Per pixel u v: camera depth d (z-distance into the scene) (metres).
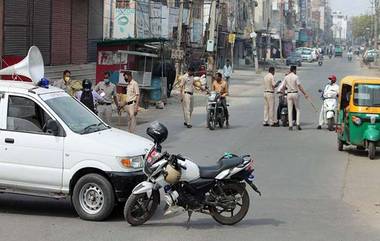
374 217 10.48
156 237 8.98
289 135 21.39
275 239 8.99
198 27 56.47
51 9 28.39
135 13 40.50
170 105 32.00
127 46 29.36
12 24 25.08
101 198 9.91
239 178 9.70
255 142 19.56
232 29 72.44
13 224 9.69
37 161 10.20
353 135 16.98
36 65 12.09
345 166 15.58
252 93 42.31
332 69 78.75
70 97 11.34
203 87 24.67
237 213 9.91
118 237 8.95
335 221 10.16
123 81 27.98
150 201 9.73
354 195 12.29
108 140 10.23
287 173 14.52
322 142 19.78
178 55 36.91
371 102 16.86
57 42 29.27
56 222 9.86
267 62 86.62
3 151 10.31
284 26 116.12
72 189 10.14
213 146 18.55
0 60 23.42
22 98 10.48
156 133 9.69
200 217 10.38
